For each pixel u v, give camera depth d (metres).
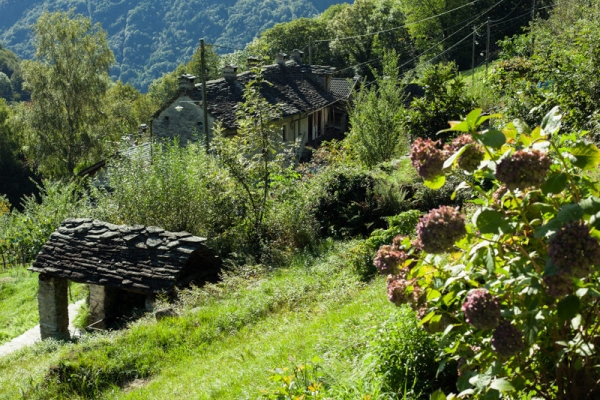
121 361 9.47
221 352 9.09
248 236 15.75
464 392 3.15
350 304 8.84
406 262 3.69
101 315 13.41
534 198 3.14
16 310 17.20
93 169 31.95
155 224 16.36
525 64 18.70
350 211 15.31
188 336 10.04
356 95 24.14
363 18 59.84
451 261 3.66
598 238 2.68
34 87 38.12
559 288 2.78
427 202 14.30
